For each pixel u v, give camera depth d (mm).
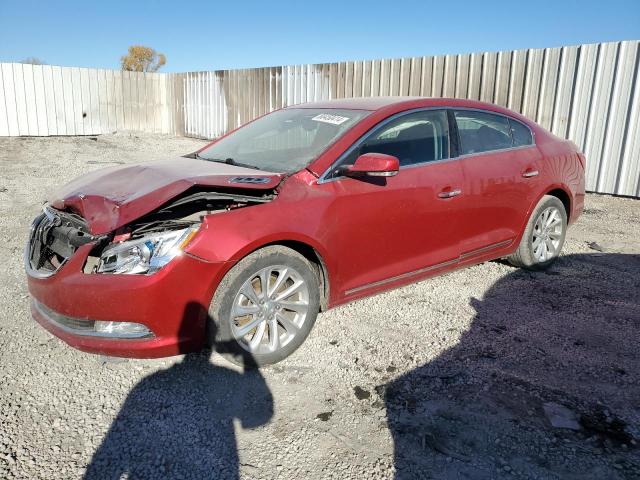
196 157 4547
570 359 3557
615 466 2578
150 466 2547
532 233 5043
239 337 3281
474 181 4387
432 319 4141
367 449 2684
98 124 17234
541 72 9375
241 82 15289
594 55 8750
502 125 4863
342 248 3646
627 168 8727
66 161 12398
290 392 3158
